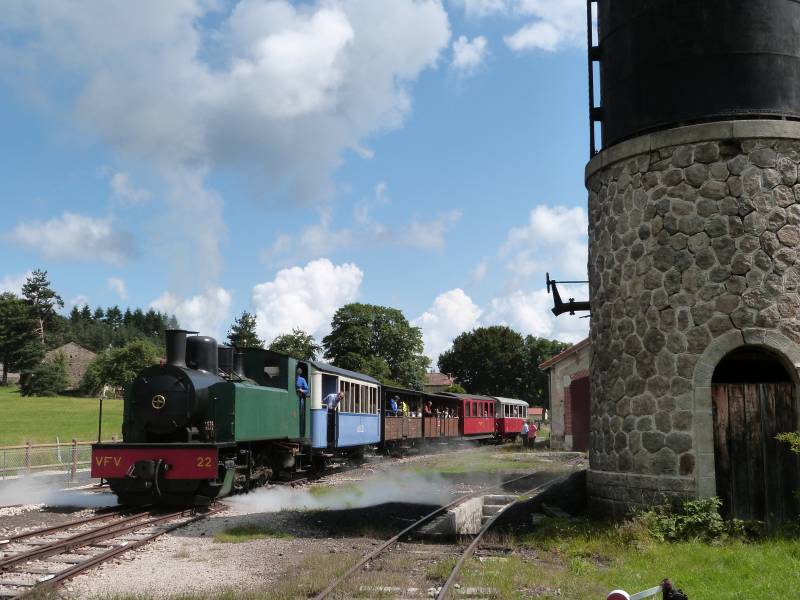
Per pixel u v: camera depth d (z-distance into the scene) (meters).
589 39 12.51
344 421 24.14
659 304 10.58
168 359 15.35
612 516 10.87
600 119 12.34
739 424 10.27
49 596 7.13
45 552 9.16
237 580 8.10
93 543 10.05
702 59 10.62
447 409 41.19
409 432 33.53
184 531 11.44
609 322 11.31
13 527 11.55
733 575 7.58
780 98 10.44
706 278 10.30
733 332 10.10
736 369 12.30
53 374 85.81
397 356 71.62
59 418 52.69
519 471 23.22
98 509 13.47
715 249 10.30
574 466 24.58
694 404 10.16
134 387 15.12
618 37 11.60
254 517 12.70
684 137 10.52
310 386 21.05
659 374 10.48
